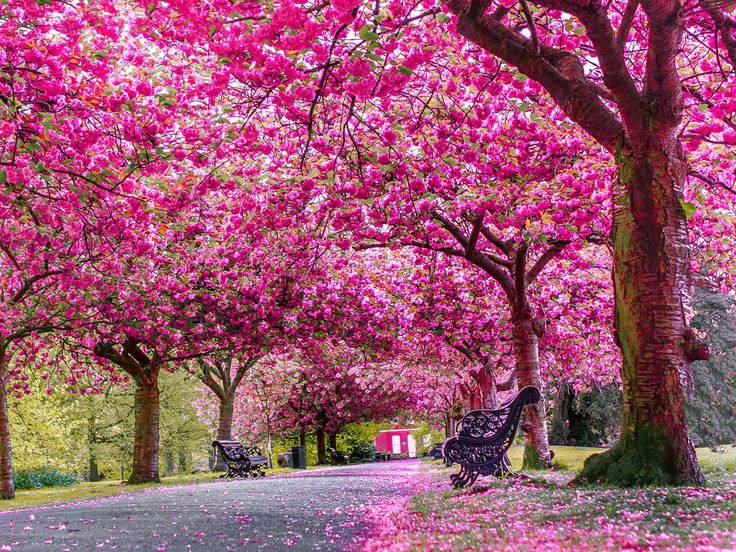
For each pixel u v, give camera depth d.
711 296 27.06
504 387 22.81
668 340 7.43
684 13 7.18
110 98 8.80
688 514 5.30
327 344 23.27
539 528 5.61
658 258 7.51
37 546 6.13
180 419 43.97
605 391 31.59
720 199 11.78
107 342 20.72
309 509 9.15
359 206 12.15
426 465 27.17
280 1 6.75
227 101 9.71
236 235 15.64
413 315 18.91
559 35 8.70
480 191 11.34
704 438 25.64
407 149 10.58
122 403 38.47
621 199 7.79
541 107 10.38
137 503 11.41
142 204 10.73
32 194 9.54
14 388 21.77
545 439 14.12
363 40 6.66
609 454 7.91
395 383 35.59
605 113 7.86
